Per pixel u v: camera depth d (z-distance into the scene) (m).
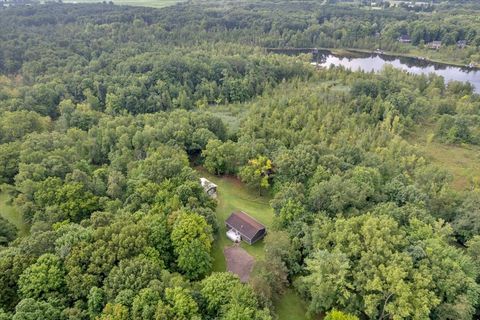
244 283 62.25
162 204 72.31
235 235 77.88
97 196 76.81
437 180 88.38
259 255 73.31
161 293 51.66
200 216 68.94
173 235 63.56
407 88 150.88
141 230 62.00
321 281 55.72
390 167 91.12
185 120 111.31
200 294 54.19
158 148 95.12
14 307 51.88
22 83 147.38
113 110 135.25
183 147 103.19
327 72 176.00
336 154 93.12
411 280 54.88
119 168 92.94
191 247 62.25
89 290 52.38
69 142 100.94
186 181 79.62
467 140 128.00
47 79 147.62
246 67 171.88
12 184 84.62
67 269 54.59
